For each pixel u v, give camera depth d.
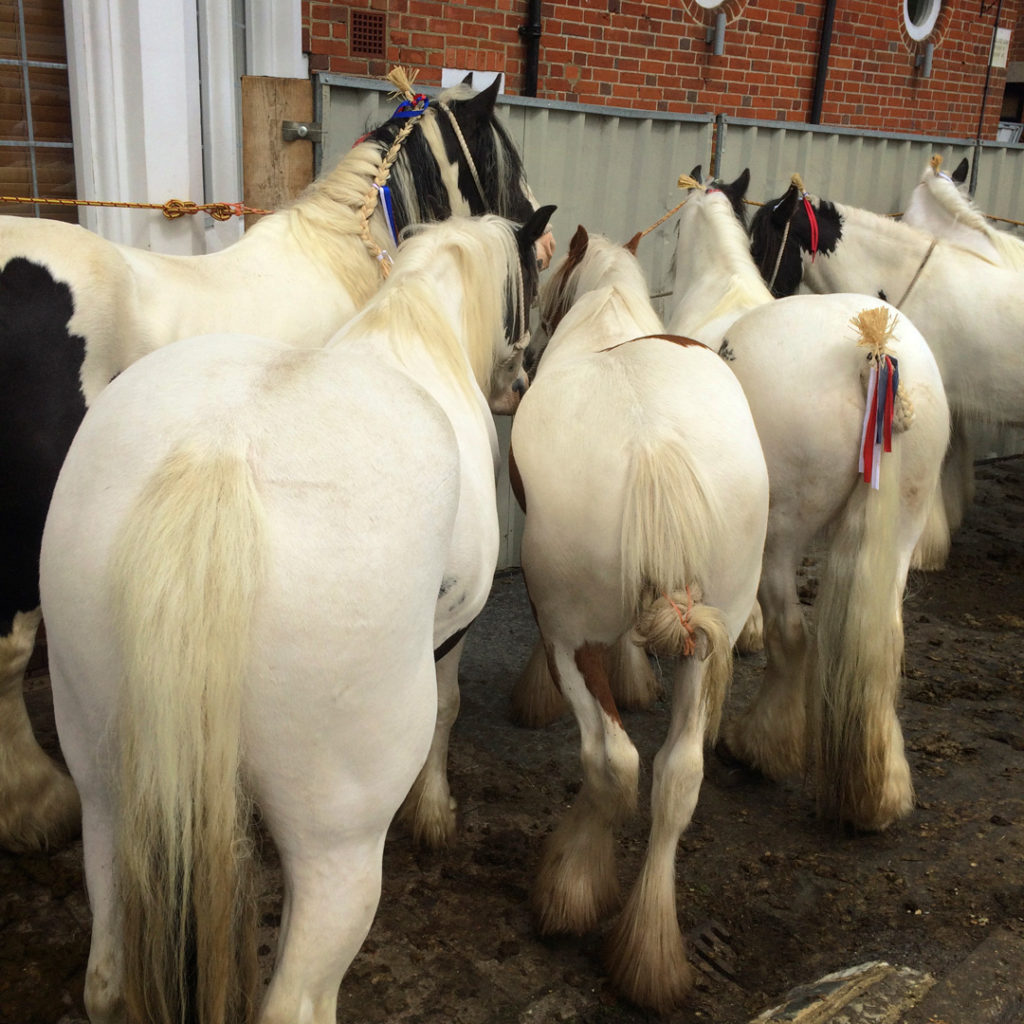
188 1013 1.20
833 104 6.03
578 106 4.18
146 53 2.97
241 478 1.12
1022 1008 1.97
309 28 3.79
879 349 2.18
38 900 2.22
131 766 1.09
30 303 2.00
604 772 1.95
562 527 1.82
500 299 2.19
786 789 2.81
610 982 2.05
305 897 1.27
